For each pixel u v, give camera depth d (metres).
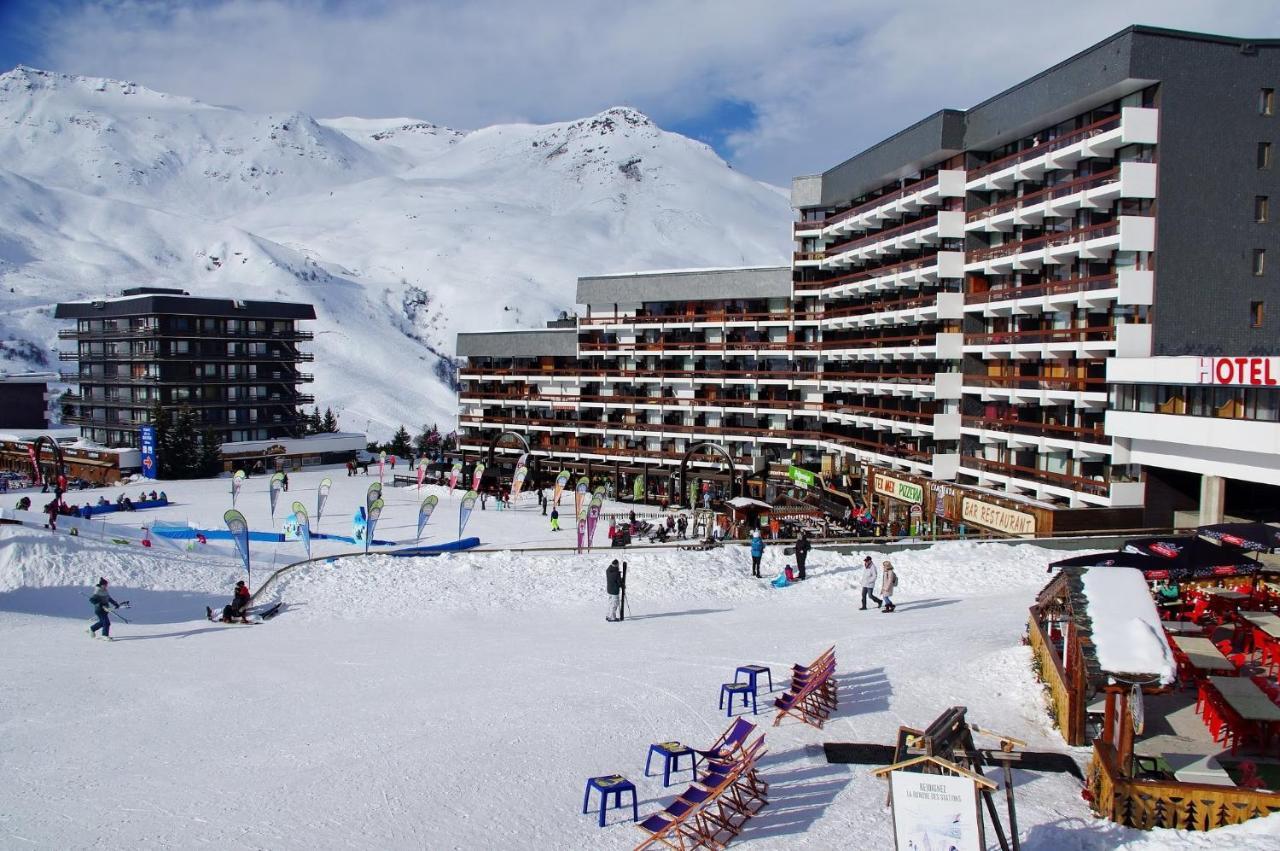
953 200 61.97
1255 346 47.94
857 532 57.06
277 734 21.58
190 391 110.94
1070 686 19.59
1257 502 45.31
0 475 95.94
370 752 20.09
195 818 16.84
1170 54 46.25
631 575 39.91
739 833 15.77
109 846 15.69
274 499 65.25
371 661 28.47
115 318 114.25
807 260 81.00
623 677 25.52
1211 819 15.23
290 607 37.22
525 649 29.44
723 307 87.50
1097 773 16.55
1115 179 47.25
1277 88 47.38
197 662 28.70
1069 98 50.31
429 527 64.25
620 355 92.00
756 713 22.06
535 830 16.22
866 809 16.61
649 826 15.23
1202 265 47.09
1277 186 47.56
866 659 26.22
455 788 18.02
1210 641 23.52
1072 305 50.97
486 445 97.94
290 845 15.67
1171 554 25.36
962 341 60.38
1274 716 18.00
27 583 39.00
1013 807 14.02
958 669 24.64
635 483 86.31
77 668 28.03
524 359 99.50
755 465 81.69
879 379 69.75
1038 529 45.69
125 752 20.55
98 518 66.38
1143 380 44.00
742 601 36.75
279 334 118.25
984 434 56.78
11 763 19.89
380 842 15.78
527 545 55.88
